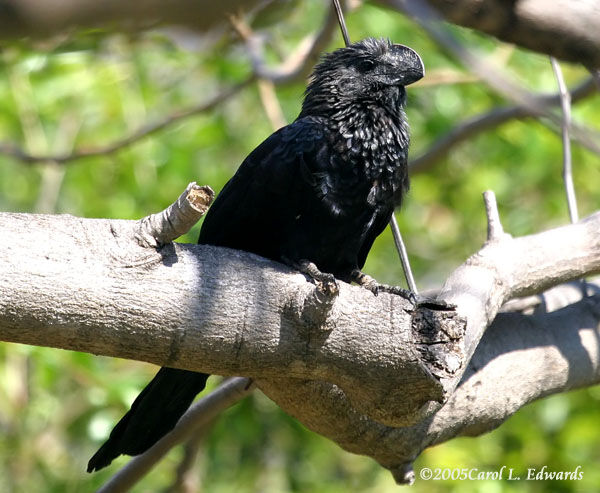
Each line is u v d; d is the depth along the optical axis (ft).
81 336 16.19
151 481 45.06
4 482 45.11
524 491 41.34
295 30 48.73
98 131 50.98
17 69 41.63
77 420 45.29
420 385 17.70
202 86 51.55
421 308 17.98
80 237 16.17
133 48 37.14
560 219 53.01
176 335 16.63
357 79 24.47
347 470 50.93
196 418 26.37
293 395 21.52
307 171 22.63
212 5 6.12
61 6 5.90
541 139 48.03
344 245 24.18
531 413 44.55
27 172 55.31
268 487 47.78
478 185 52.60
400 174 24.68
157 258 16.48
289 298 17.29
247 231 23.93
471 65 8.25
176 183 48.34
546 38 8.40
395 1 8.33
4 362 43.39
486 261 22.54
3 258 15.49
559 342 25.04
